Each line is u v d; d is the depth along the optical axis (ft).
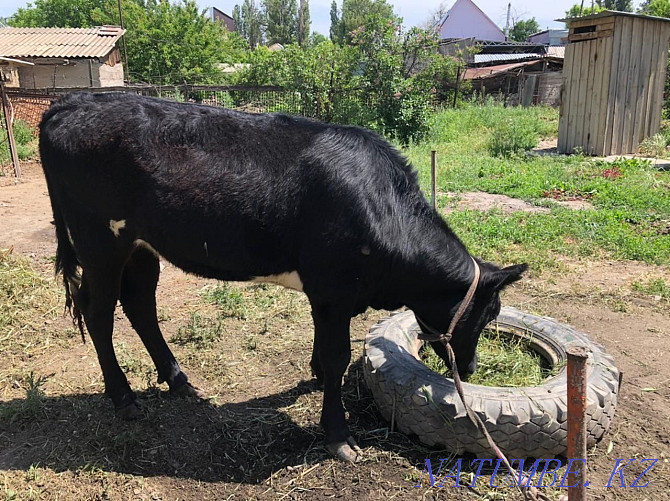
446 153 43.06
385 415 11.32
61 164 10.89
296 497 9.66
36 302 16.81
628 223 24.98
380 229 9.97
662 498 9.50
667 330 15.57
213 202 10.09
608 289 18.28
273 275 10.80
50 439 11.09
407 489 9.72
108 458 10.57
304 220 10.09
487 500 9.41
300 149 10.27
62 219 11.64
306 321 16.24
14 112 51.65
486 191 31.83
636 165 36.60
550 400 10.10
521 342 13.61
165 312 16.67
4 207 28.73
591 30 41.93
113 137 10.39
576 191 30.83
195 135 10.34
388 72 49.21
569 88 44.04
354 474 10.12
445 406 10.16
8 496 9.50
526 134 48.62
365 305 11.02
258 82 83.71
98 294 11.48
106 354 11.75
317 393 12.69
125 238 11.07
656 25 41.98
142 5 148.66
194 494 9.77
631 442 10.93
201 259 10.75
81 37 73.51
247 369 13.75
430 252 10.44
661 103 44.93
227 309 16.81
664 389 12.73
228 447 10.93
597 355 11.62
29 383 12.62
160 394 12.64
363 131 10.85
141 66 109.91
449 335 10.45
